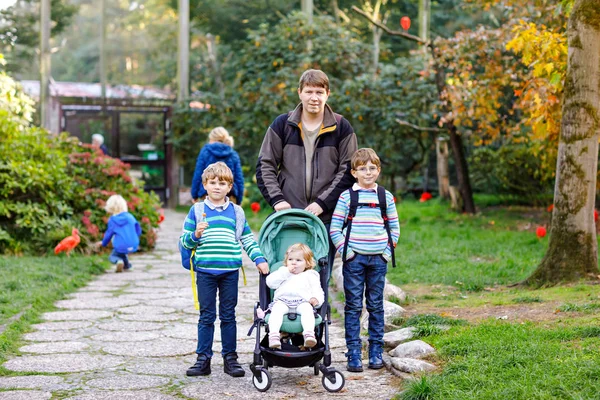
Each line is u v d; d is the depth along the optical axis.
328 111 5.25
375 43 21.80
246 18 24.89
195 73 27.92
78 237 10.44
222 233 5.07
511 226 13.79
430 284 8.24
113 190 12.53
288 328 4.61
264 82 19.03
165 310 7.33
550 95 9.98
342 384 4.52
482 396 3.91
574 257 7.40
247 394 4.54
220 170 5.11
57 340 6.01
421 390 4.14
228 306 5.10
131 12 29.78
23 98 12.40
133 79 30.39
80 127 21.03
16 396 4.45
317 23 19.30
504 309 6.29
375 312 5.13
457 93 13.98
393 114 17.42
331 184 5.23
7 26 22.70
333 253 5.24
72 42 34.97
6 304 7.04
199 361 5.02
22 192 11.49
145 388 4.67
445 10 25.27
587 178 7.39
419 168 22.34
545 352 4.57
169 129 21.59
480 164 18.22
